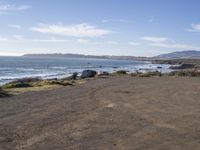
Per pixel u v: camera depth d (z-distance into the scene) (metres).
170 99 26.25
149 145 12.55
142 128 15.47
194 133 14.59
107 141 13.04
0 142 12.68
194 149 12.05
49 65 142.12
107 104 23.05
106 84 41.50
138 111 20.17
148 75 67.38
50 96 27.78
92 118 17.75
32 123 16.30
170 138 13.65
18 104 22.73
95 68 124.56
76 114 18.89
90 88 35.59
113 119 17.52
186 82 46.03
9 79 60.41
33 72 89.25
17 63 154.38
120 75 67.38
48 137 13.56
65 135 13.93
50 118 17.62
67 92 31.19
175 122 16.97
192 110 20.78
